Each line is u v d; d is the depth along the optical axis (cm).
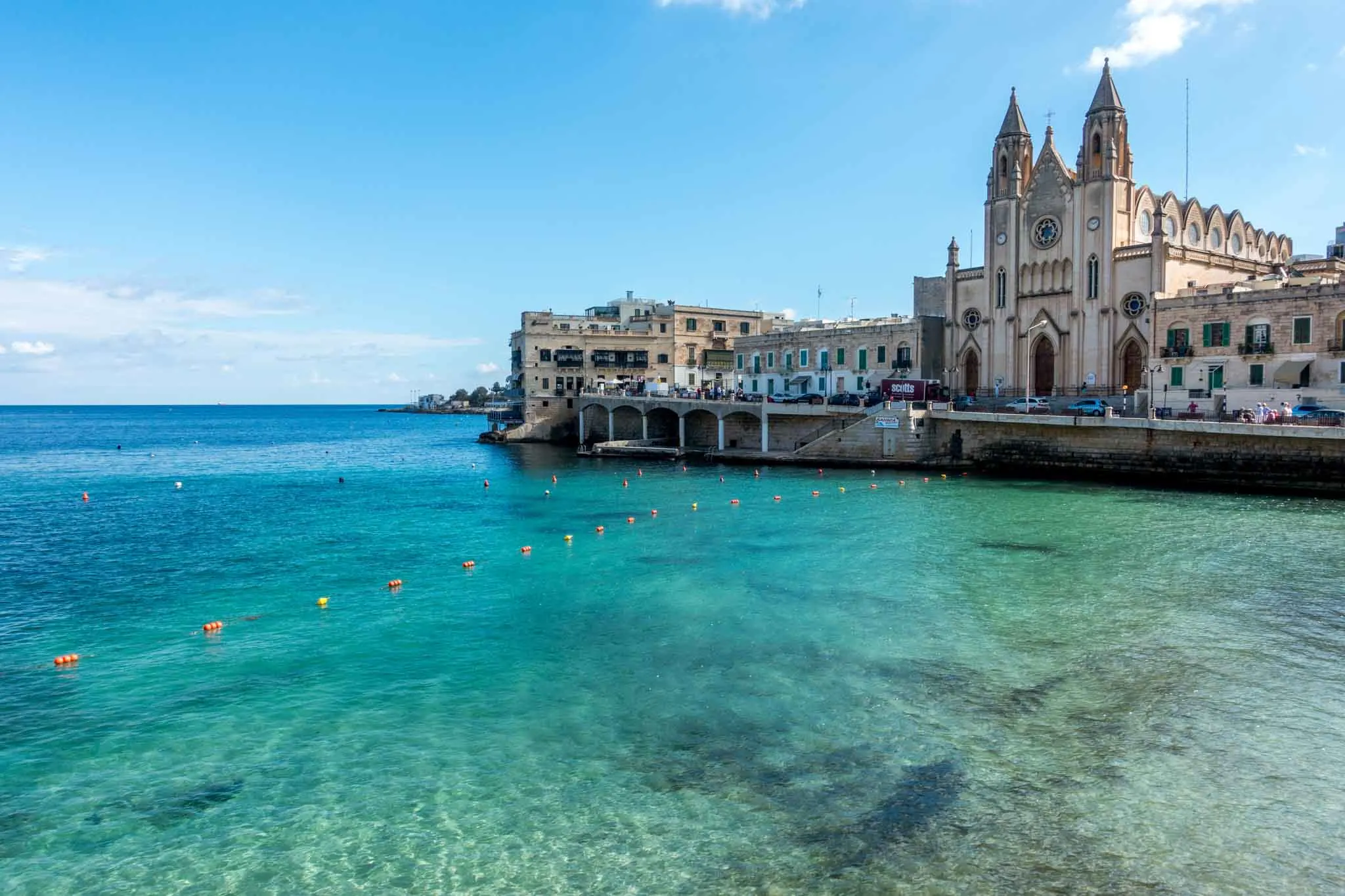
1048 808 1446
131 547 3872
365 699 1994
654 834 1396
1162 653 2192
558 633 2458
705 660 2195
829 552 3481
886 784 1532
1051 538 3675
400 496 5741
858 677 2050
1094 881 1251
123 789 1581
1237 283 6316
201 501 5531
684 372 11700
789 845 1352
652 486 5912
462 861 1339
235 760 1691
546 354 11306
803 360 9269
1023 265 7306
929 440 6462
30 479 7256
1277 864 1290
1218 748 1656
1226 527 3806
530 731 1794
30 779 1620
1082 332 6869
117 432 17700
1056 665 2117
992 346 7538
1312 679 2009
